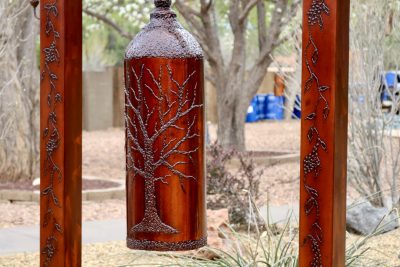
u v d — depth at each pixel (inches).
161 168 115.5
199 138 117.6
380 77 369.4
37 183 490.6
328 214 112.8
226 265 214.8
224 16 934.4
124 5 631.2
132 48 117.2
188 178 116.0
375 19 367.2
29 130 513.0
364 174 371.9
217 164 349.7
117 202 456.1
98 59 1114.7
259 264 243.0
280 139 892.6
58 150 125.3
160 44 115.3
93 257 298.4
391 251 290.5
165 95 115.0
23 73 492.1
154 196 115.9
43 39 126.6
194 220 117.1
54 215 126.3
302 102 114.7
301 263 115.3
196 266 218.7
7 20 408.8
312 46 113.4
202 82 118.3
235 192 341.4
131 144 117.4
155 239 116.4
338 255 114.1
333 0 111.4
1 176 506.6
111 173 598.2
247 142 853.8
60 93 124.7
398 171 368.8
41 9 126.6
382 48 368.2
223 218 282.5
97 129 1027.9
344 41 113.4
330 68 112.0
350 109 370.3
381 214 327.3
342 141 114.1
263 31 673.6
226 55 1027.3
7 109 465.1
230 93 674.8
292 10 551.5
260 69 673.6
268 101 1201.4
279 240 214.2
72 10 124.8
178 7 632.4
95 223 379.6
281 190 492.1
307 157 114.4
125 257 295.0
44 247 127.8
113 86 1048.2
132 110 116.7
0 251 313.9
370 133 367.2
